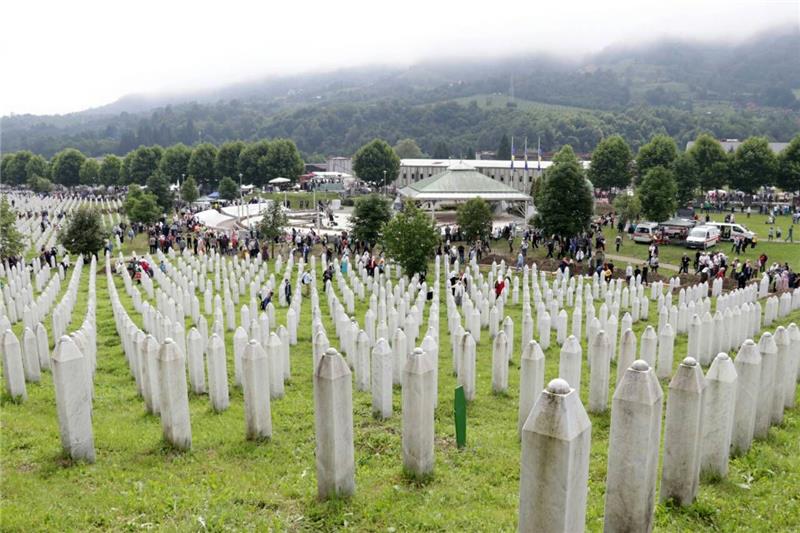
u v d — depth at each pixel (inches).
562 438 285.1
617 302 1235.9
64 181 5772.6
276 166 4931.1
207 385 799.1
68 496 431.2
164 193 3750.0
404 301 1173.7
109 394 752.3
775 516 387.5
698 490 417.1
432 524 385.1
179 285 1536.7
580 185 2127.2
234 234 2361.0
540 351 584.1
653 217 2711.6
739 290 1296.8
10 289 1428.4
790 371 636.7
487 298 1380.4
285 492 437.4
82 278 1786.4
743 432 484.7
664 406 711.7
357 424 610.5
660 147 3826.3
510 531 376.2
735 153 3772.1
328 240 2456.9
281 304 1407.5
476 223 2214.6
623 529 343.3
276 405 687.1
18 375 684.1
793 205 3535.9
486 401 719.7
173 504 414.9
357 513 401.7
